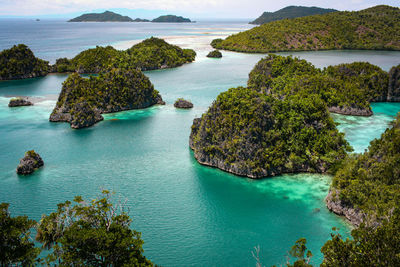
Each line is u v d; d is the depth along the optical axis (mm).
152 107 133750
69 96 119125
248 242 53531
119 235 38188
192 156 86438
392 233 33656
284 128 77438
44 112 125875
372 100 138250
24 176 75562
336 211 59656
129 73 132750
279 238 54281
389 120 111875
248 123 74500
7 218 39438
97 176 75562
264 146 74875
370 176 58219
